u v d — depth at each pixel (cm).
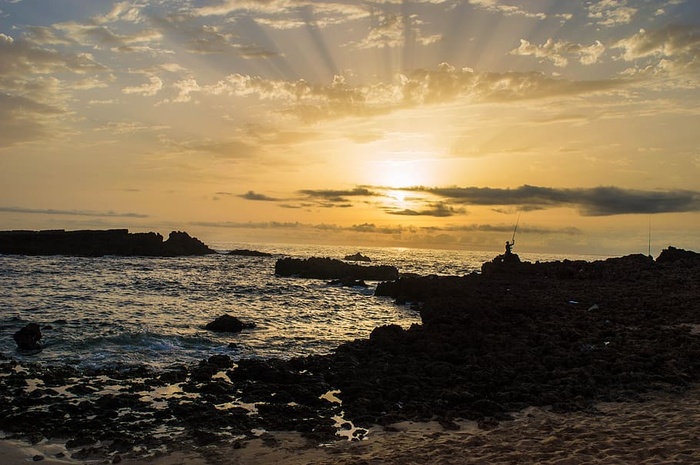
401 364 1770
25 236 8469
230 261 8906
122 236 9406
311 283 5450
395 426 1253
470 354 1859
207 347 2189
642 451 1012
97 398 1456
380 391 1498
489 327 2175
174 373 1691
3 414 1308
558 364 1716
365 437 1185
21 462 1055
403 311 3578
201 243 11038
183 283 5022
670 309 2611
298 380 1645
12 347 2072
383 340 2055
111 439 1170
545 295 3441
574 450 1038
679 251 5278
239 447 1126
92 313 2998
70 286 4412
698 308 2622
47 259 7569
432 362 1766
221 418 1289
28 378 1619
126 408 1378
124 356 1964
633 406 1336
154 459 1072
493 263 5197
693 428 1143
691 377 1554
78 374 1684
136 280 5147
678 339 1938
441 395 1445
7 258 7431
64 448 1127
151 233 9838
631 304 2873
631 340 1983
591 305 2900
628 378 1545
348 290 4847
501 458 1014
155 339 2256
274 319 3034
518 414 1316
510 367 1694
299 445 1140
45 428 1220
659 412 1273
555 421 1245
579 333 2102
